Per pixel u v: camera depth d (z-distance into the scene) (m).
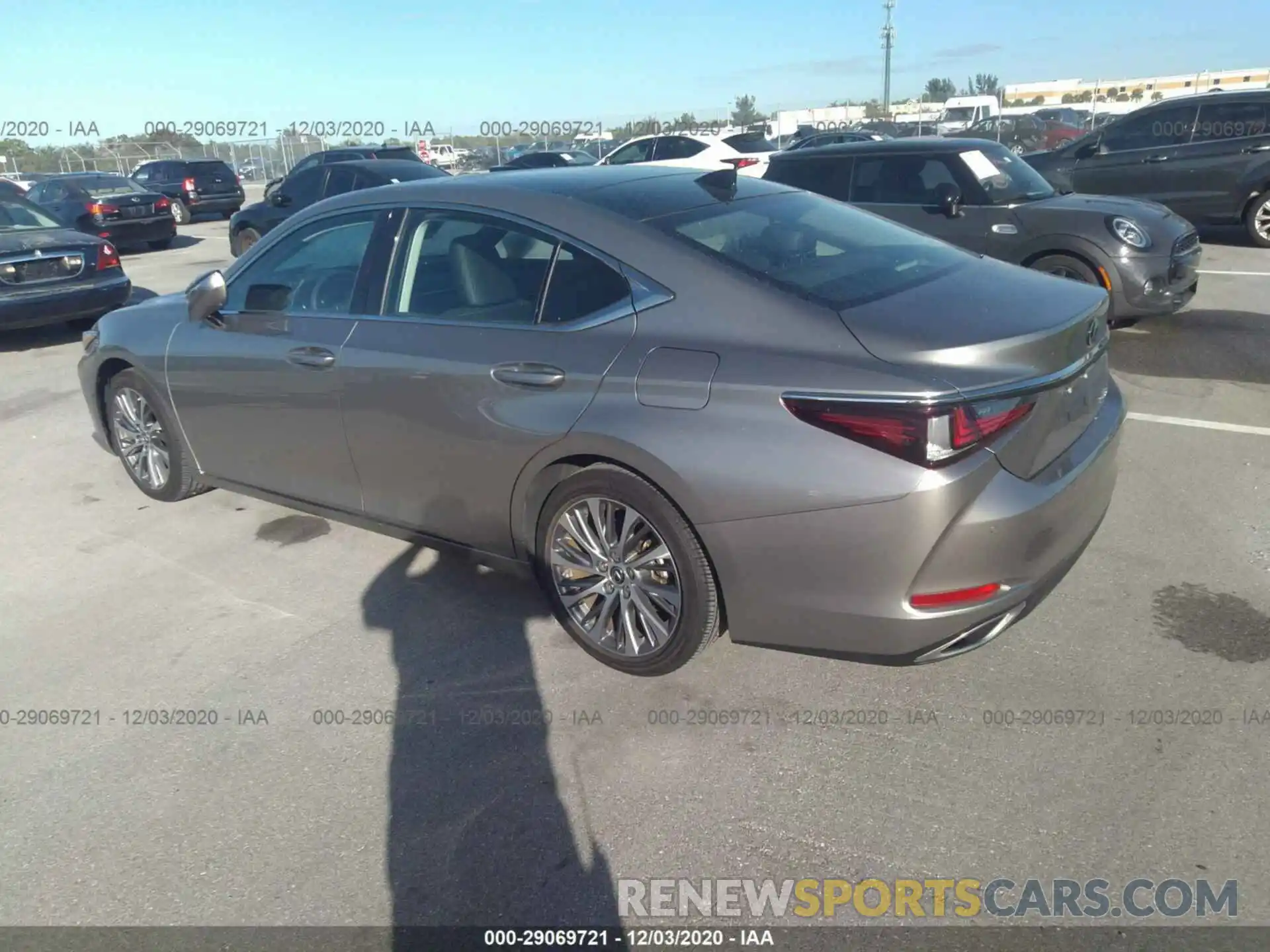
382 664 3.62
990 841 2.62
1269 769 2.83
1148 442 5.44
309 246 4.23
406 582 4.24
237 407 4.44
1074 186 13.05
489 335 3.50
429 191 3.86
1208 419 5.78
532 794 2.90
